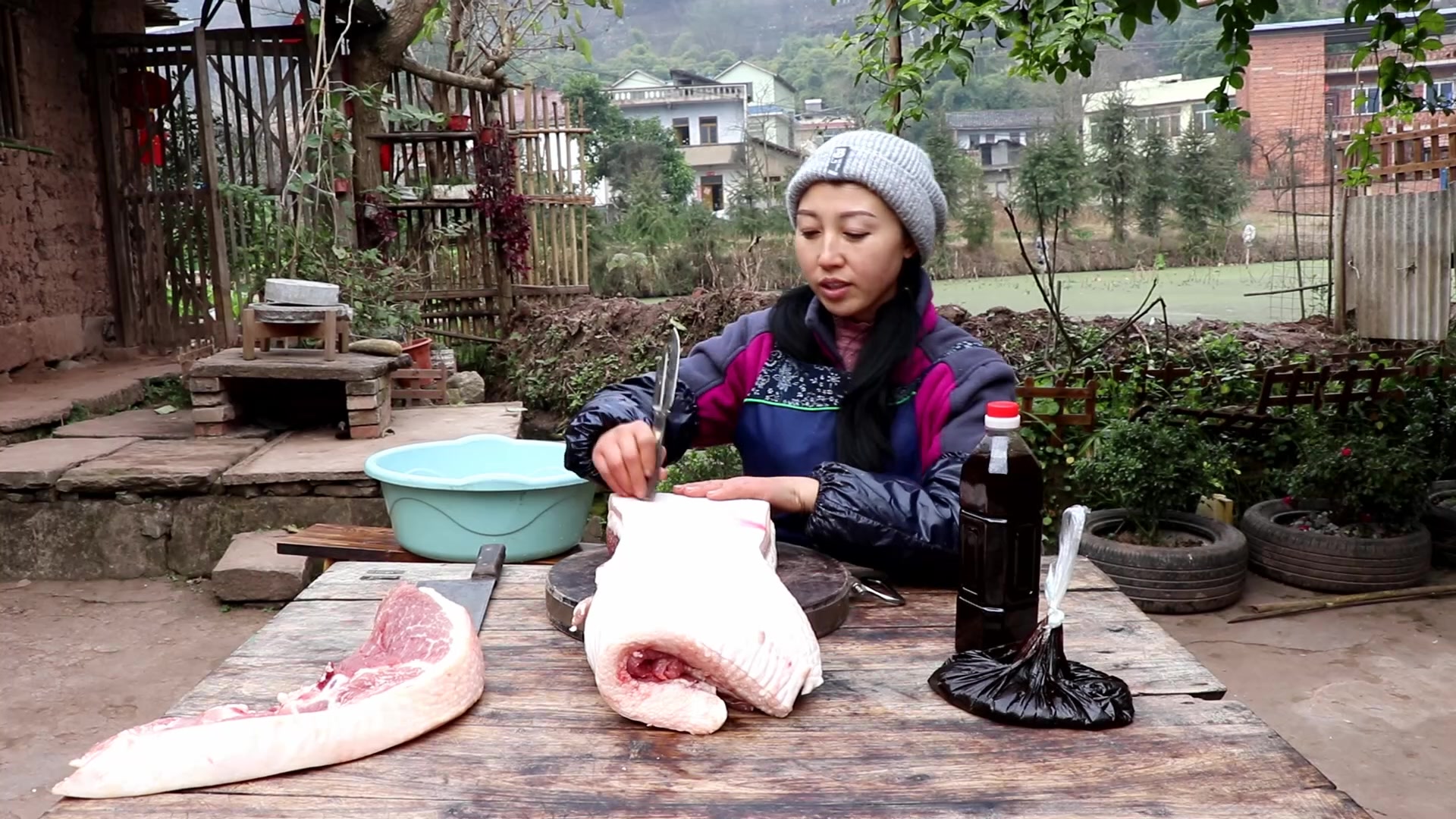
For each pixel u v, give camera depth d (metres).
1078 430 4.88
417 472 3.31
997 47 4.30
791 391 1.76
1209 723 1.16
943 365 1.66
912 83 4.46
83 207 7.35
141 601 4.16
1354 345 6.37
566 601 1.43
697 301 7.30
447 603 1.34
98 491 4.32
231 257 7.39
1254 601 4.32
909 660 1.34
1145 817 0.97
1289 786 1.03
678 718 1.14
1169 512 4.63
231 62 7.49
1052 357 5.64
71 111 7.25
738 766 1.08
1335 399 5.25
